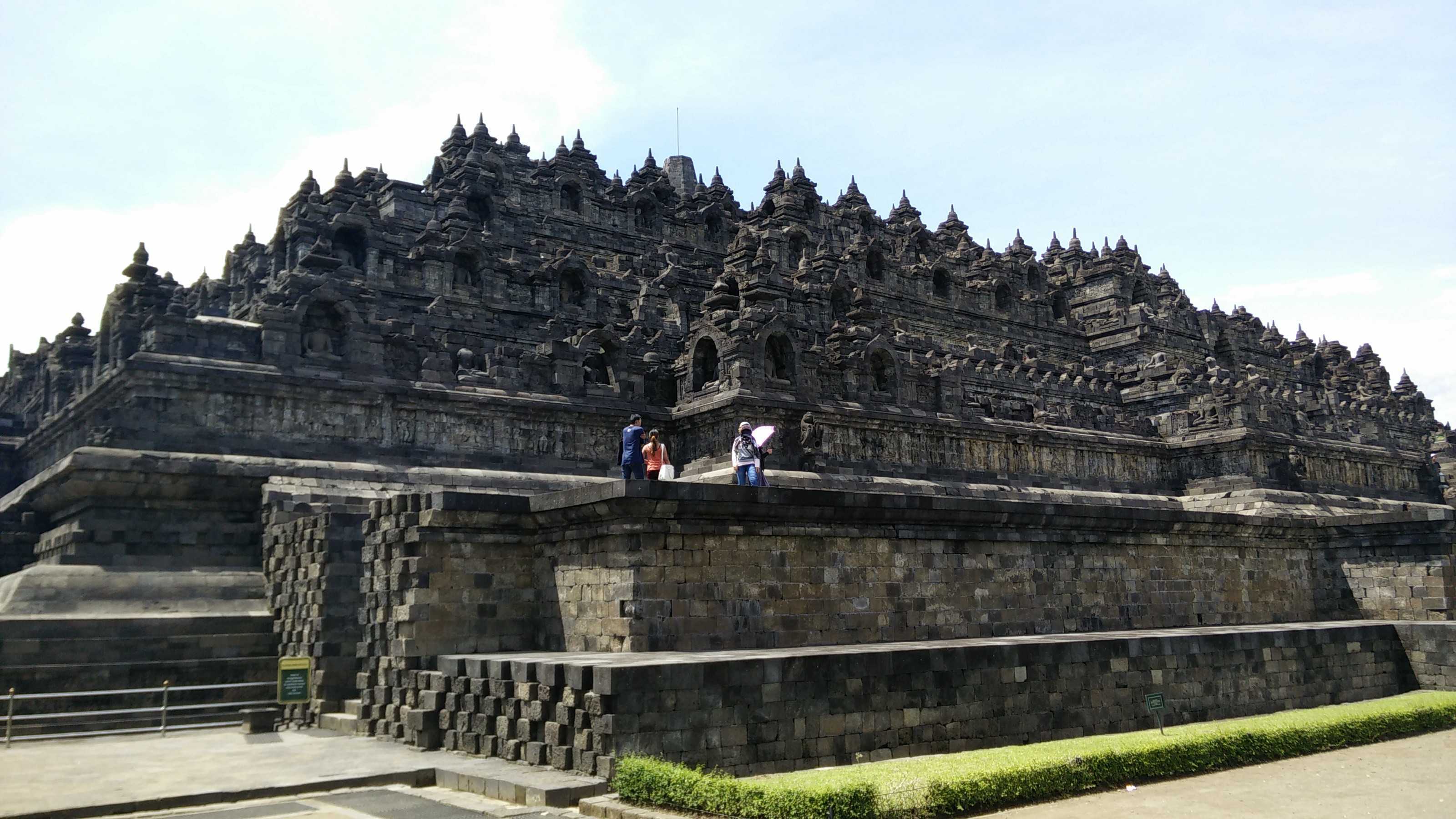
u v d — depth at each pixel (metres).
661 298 65.62
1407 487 91.00
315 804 22.48
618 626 28.20
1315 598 51.38
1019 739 29.06
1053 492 65.81
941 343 81.00
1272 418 76.62
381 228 59.25
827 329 67.50
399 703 29.92
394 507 31.81
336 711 33.56
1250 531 47.88
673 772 20.89
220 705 34.88
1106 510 40.97
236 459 42.53
